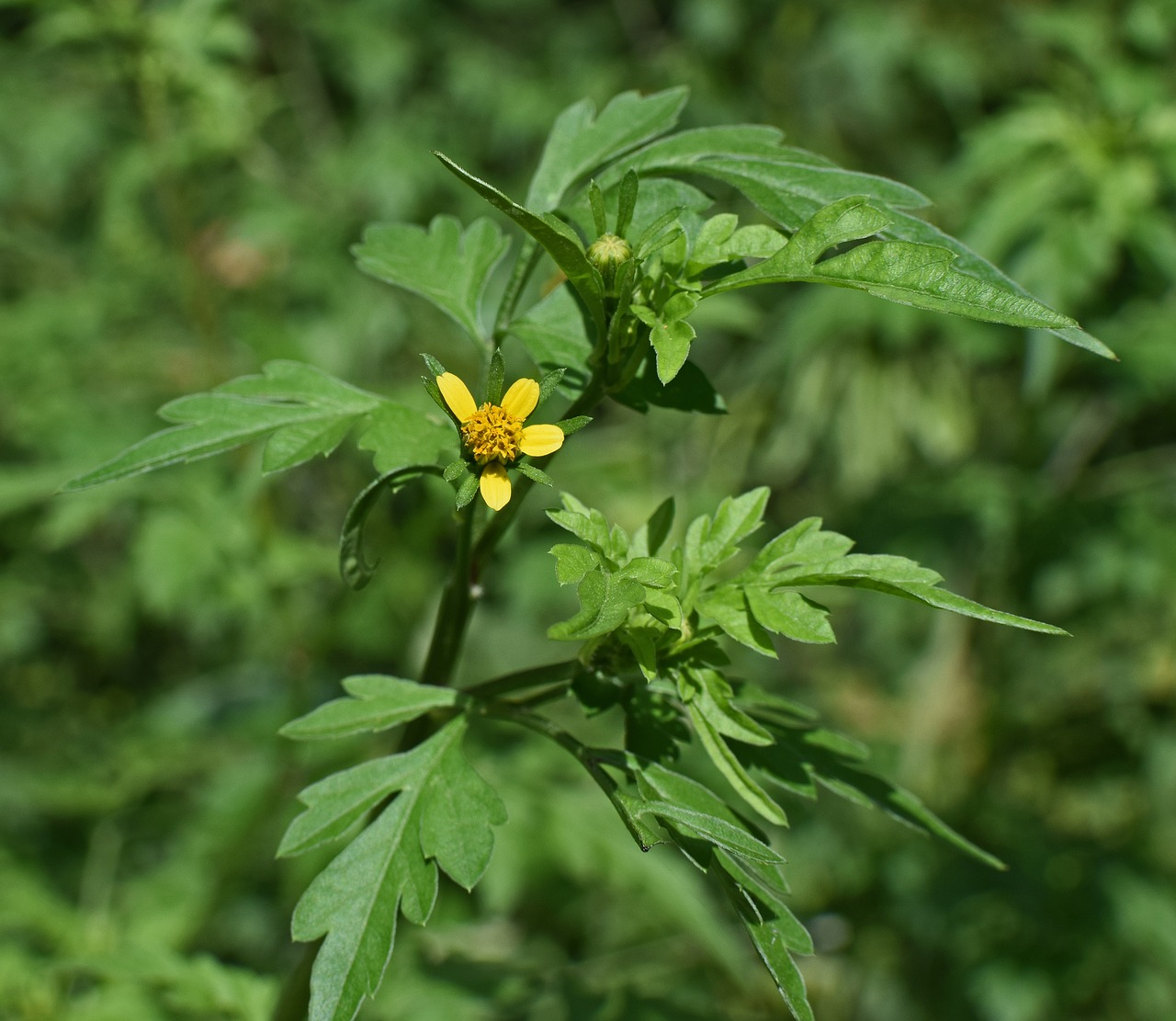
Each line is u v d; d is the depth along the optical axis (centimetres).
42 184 552
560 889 378
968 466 445
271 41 564
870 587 128
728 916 377
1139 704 429
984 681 417
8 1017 273
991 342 412
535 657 439
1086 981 390
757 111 558
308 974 173
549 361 153
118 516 452
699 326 346
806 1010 120
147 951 213
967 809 409
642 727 143
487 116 587
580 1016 249
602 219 140
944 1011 402
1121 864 399
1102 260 346
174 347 412
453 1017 247
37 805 391
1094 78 371
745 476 482
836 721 442
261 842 348
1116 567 392
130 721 411
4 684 502
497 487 130
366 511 141
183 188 386
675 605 130
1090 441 429
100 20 341
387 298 438
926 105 583
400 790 140
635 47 617
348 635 382
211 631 458
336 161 492
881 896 410
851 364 457
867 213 129
